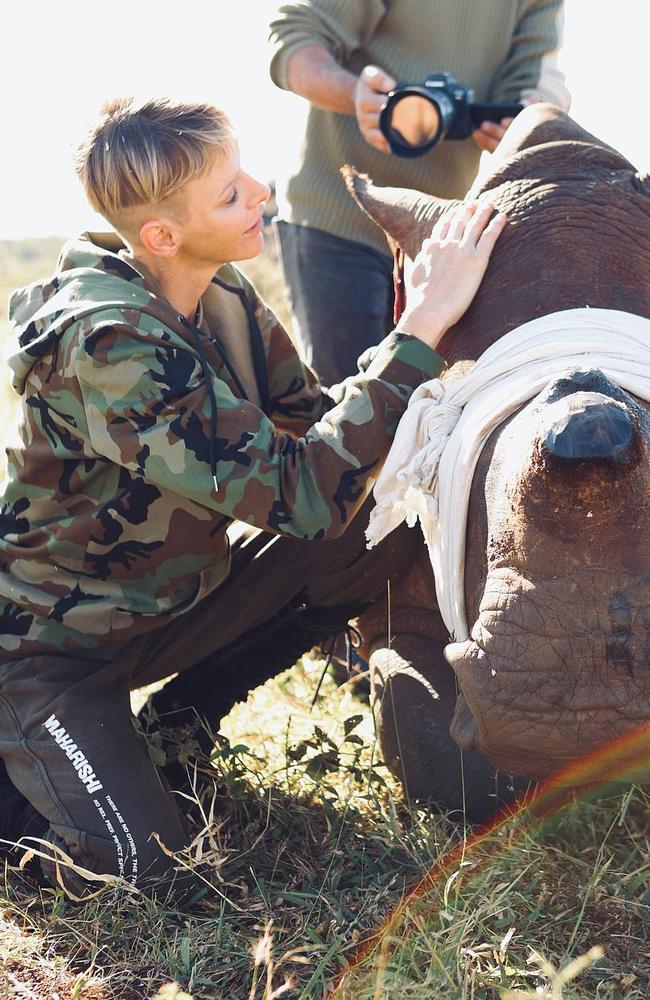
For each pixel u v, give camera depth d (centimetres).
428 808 299
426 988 227
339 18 438
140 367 271
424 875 271
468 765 296
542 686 225
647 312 272
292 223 470
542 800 281
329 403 342
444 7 438
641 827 288
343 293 463
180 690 334
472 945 241
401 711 310
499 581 230
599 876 257
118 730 290
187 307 303
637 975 236
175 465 270
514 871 266
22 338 288
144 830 278
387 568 329
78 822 279
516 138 308
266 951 223
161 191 279
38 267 2380
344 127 450
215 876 279
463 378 265
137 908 264
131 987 245
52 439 287
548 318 263
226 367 305
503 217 287
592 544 218
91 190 288
